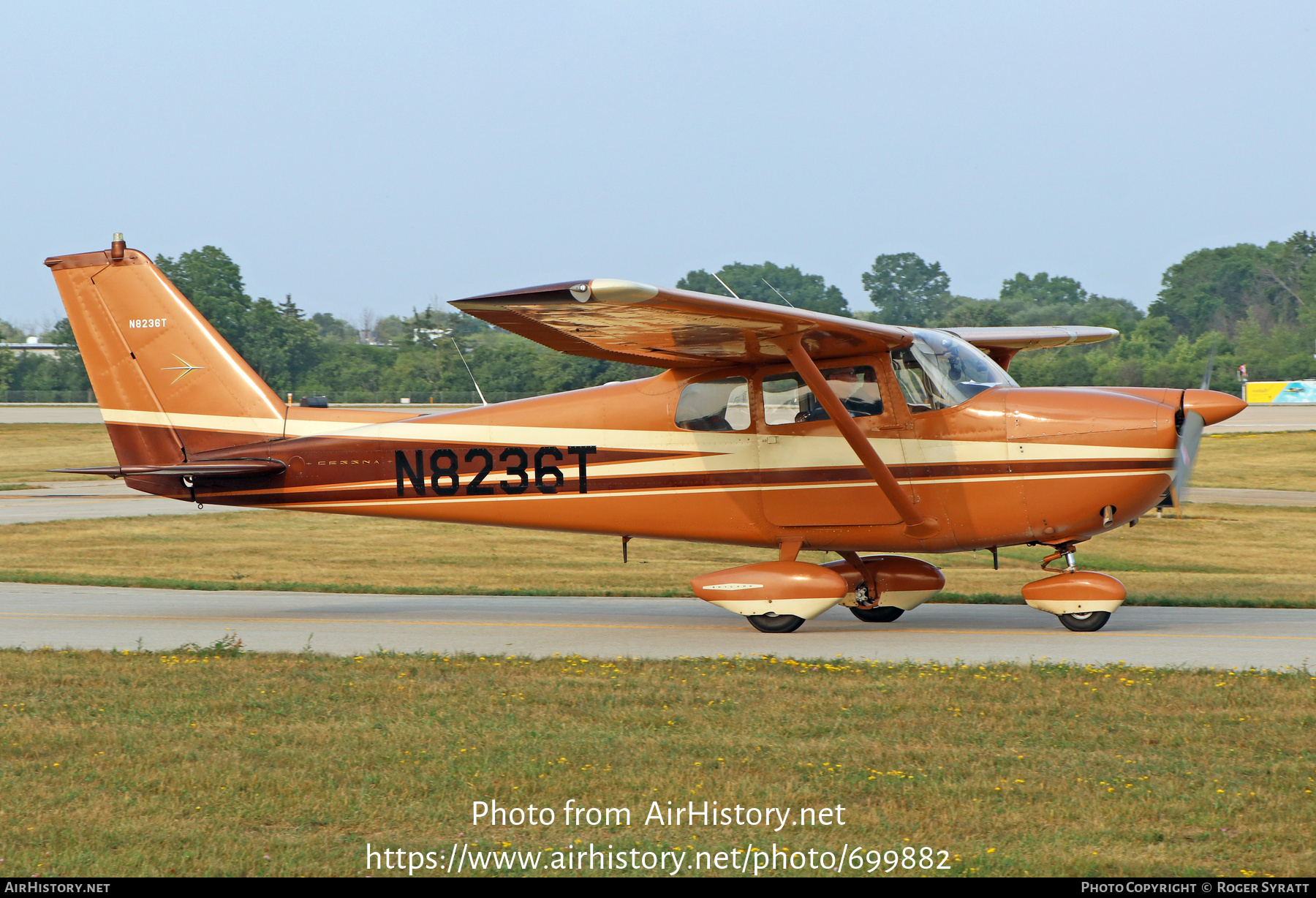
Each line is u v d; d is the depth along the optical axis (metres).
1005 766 17.66
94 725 20.59
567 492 33.31
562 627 33.41
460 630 32.72
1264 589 41.94
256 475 35.84
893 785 16.81
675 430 32.28
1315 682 22.83
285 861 14.32
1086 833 14.95
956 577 46.78
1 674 25.02
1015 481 29.67
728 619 35.09
